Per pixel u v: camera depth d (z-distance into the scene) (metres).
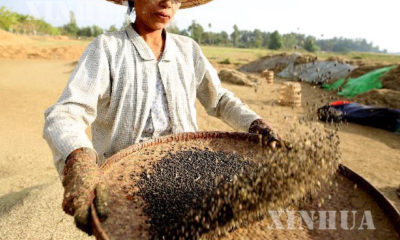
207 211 1.02
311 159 1.18
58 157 1.12
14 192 3.13
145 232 0.97
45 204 2.67
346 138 5.99
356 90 9.54
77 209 0.89
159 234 0.96
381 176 4.41
